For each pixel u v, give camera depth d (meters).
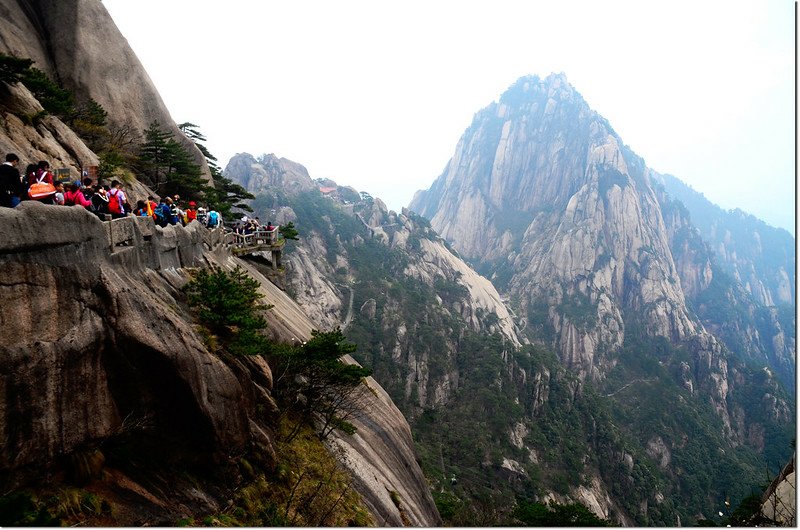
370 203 191.75
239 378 12.41
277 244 34.56
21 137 17.20
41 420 7.14
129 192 23.27
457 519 41.06
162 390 9.45
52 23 29.50
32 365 7.01
